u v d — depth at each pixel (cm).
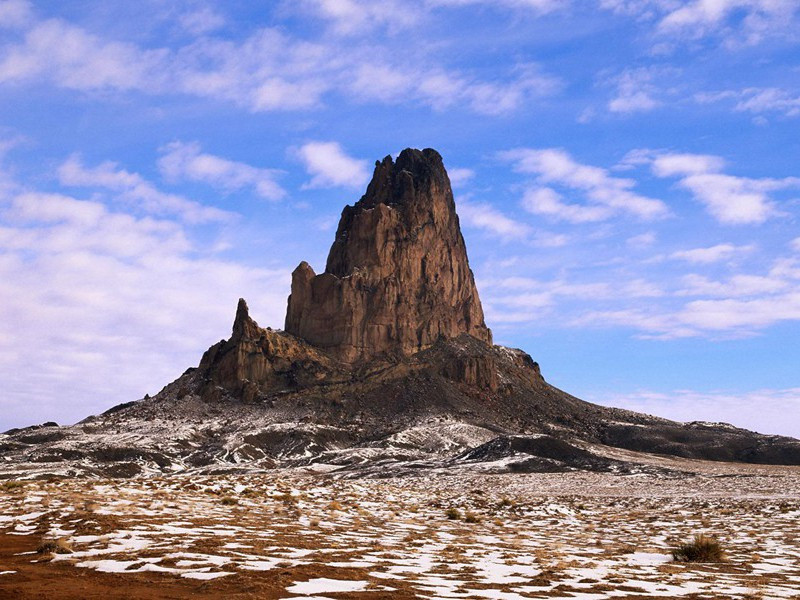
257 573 2131
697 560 3039
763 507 6650
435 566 2495
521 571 2456
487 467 15612
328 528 3625
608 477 13575
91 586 1925
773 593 2191
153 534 2866
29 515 3347
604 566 2723
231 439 19900
